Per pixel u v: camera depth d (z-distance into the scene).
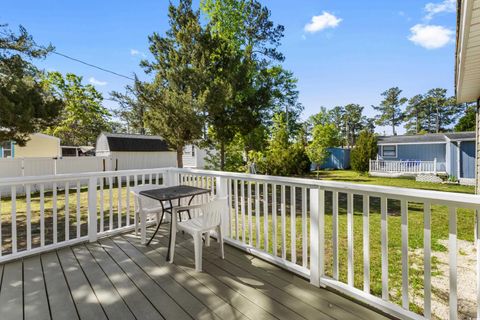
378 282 2.61
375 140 14.73
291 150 13.81
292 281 2.29
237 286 2.21
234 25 10.97
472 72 2.97
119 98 8.01
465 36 1.92
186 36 7.66
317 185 2.17
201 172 3.67
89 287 2.22
